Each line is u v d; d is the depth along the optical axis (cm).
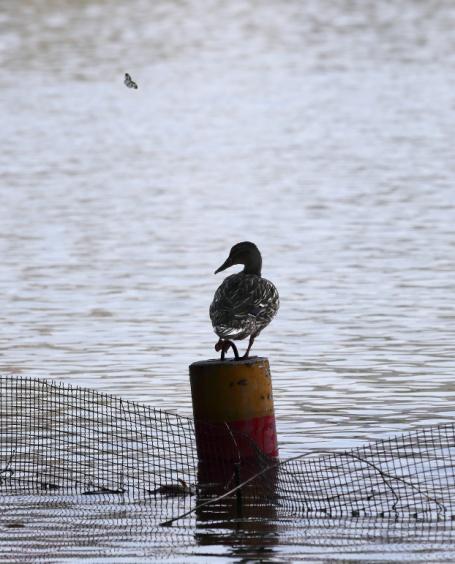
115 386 1739
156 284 2542
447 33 8781
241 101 6462
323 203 3628
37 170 4431
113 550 1075
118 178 4231
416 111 5922
